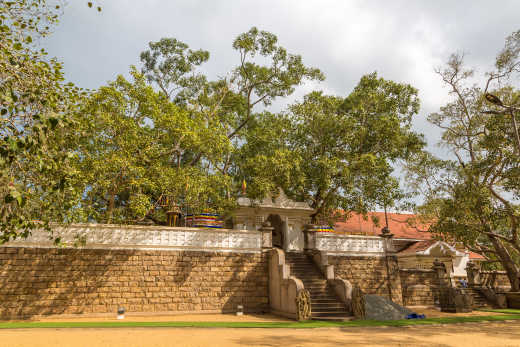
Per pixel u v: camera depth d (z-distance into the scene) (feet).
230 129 107.45
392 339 36.63
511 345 34.19
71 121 28.12
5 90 25.71
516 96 77.51
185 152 97.71
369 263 71.87
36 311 49.11
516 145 69.05
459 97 88.33
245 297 60.75
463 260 106.63
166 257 57.98
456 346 33.19
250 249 63.46
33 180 29.25
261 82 104.47
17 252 50.01
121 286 54.34
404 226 117.70
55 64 31.48
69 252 52.85
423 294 78.02
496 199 73.56
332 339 35.91
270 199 81.66
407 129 90.84
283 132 92.53
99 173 54.75
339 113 94.84
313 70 99.14
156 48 104.27
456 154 88.43
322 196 85.97
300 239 82.84
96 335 35.17
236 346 30.89
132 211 62.54
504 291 82.58
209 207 69.92
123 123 57.72
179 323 44.88
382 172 82.28
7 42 28.91
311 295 58.90
